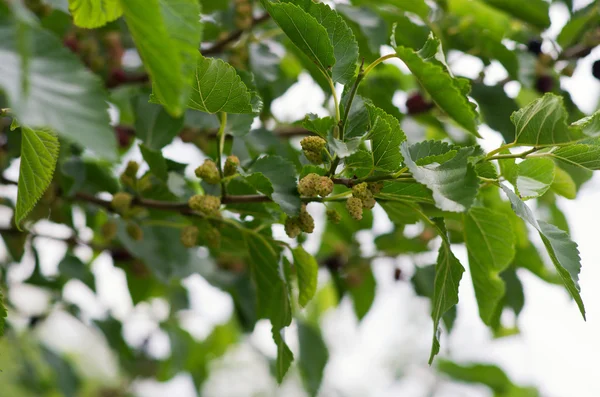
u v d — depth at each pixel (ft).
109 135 2.53
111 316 4.90
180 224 3.68
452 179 2.95
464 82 2.91
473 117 2.90
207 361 5.82
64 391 5.12
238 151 3.65
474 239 3.29
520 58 4.14
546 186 3.13
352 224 4.52
